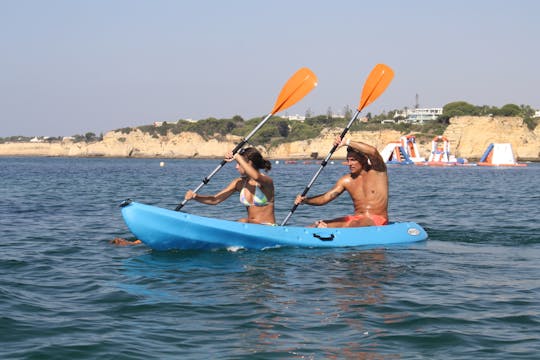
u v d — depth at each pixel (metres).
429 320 5.41
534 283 6.88
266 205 9.15
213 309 5.73
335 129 127.00
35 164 85.06
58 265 7.77
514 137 104.25
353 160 9.84
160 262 7.96
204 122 160.88
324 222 9.73
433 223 12.91
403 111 189.12
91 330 5.07
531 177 43.34
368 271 7.46
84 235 10.53
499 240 10.20
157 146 157.25
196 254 8.47
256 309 5.73
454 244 9.71
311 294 6.31
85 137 198.12
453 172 55.59
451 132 107.69
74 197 19.88
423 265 7.87
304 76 10.59
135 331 5.07
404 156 84.38
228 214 14.41
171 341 4.83
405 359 4.48
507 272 7.48
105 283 6.75
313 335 5.00
